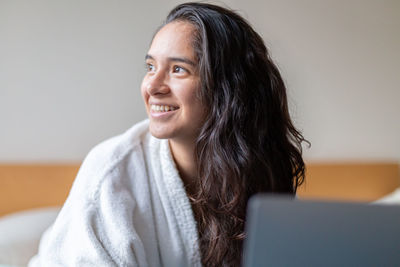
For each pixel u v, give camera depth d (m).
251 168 0.91
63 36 2.17
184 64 0.84
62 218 0.89
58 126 2.17
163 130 0.86
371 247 0.43
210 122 0.88
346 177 2.46
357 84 2.52
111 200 0.86
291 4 2.41
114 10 2.21
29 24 2.14
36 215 1.79
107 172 0.89
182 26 0.86
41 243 1.49
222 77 0.89
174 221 0.94
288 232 0.43
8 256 1.54
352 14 2.50
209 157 0.89
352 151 2.53
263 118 0.94
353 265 0.44
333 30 2.48
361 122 2.54
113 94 2.21
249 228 0.43
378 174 2.51
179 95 0.84
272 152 0.98
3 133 2.13
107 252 0.84
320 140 2.48
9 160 2.13
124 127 2.23
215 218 0.94
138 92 2.24
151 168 0.95
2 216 2.06
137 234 0.88
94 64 2.20
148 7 2.23
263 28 2.37
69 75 2.18
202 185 0.91
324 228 0.43
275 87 0.97
